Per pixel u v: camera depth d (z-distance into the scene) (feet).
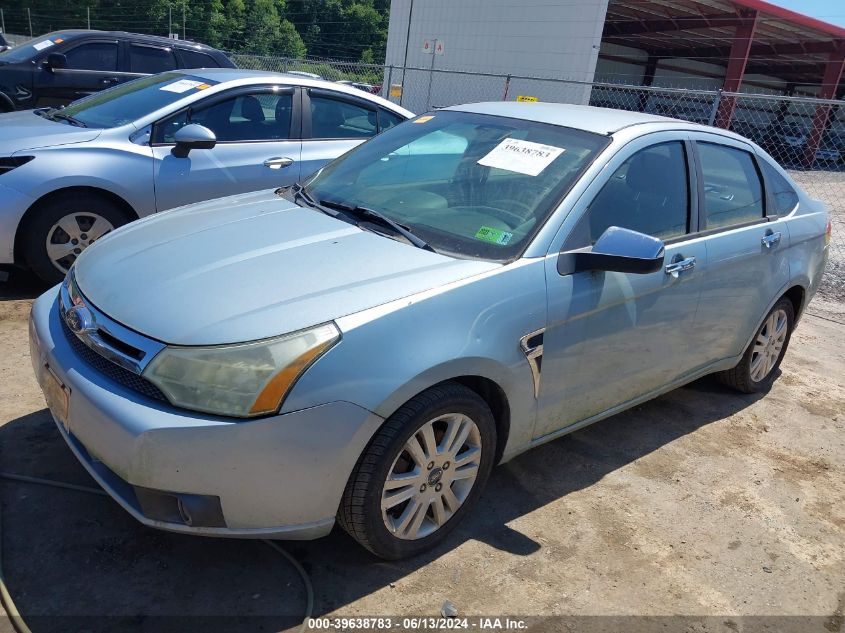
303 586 8.16
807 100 29.19
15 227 14.87
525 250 9.20
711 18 75.31
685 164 11.69
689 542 9.87
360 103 19.60
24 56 27.66
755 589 9.08
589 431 12.71
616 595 8.64
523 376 9.00
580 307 9.48
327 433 7.26
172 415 7.05
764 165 13.84
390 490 8.08
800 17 75.31
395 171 11.34
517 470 11.12
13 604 7.42
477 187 10.34
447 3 80.69
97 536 8.59
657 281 10.57
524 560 9.05
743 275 12.48
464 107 12.66
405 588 8.32
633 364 10.82
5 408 11.07
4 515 8.75
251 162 17.38
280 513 7.39
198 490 7.11
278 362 7.15
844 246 34.86
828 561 9.81
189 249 9.02
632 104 101.40
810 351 18.54
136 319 7.65
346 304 7.71
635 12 78.18
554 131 11.03
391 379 7.55
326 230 9.58
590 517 10.14
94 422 7.35
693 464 11.99
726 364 13.44
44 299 9.39
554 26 71.92
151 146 16.34
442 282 8.35
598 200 10.05
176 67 30.40
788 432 13.60
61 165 15.15
